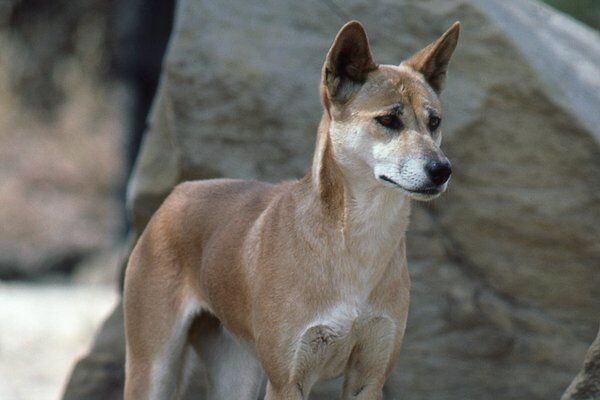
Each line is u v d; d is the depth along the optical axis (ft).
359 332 40.91
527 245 54.95
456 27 42.22
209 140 55.72
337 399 54.65
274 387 41.16
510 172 54.90
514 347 55.06
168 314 45.88
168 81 56.08
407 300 41.65
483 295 55.21
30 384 75.92
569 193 54.54
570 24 69.46
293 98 55.62
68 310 102.58
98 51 183.93
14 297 111.55
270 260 41.06
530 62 54.85
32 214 149.38
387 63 56.08
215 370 48.34
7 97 183.11
